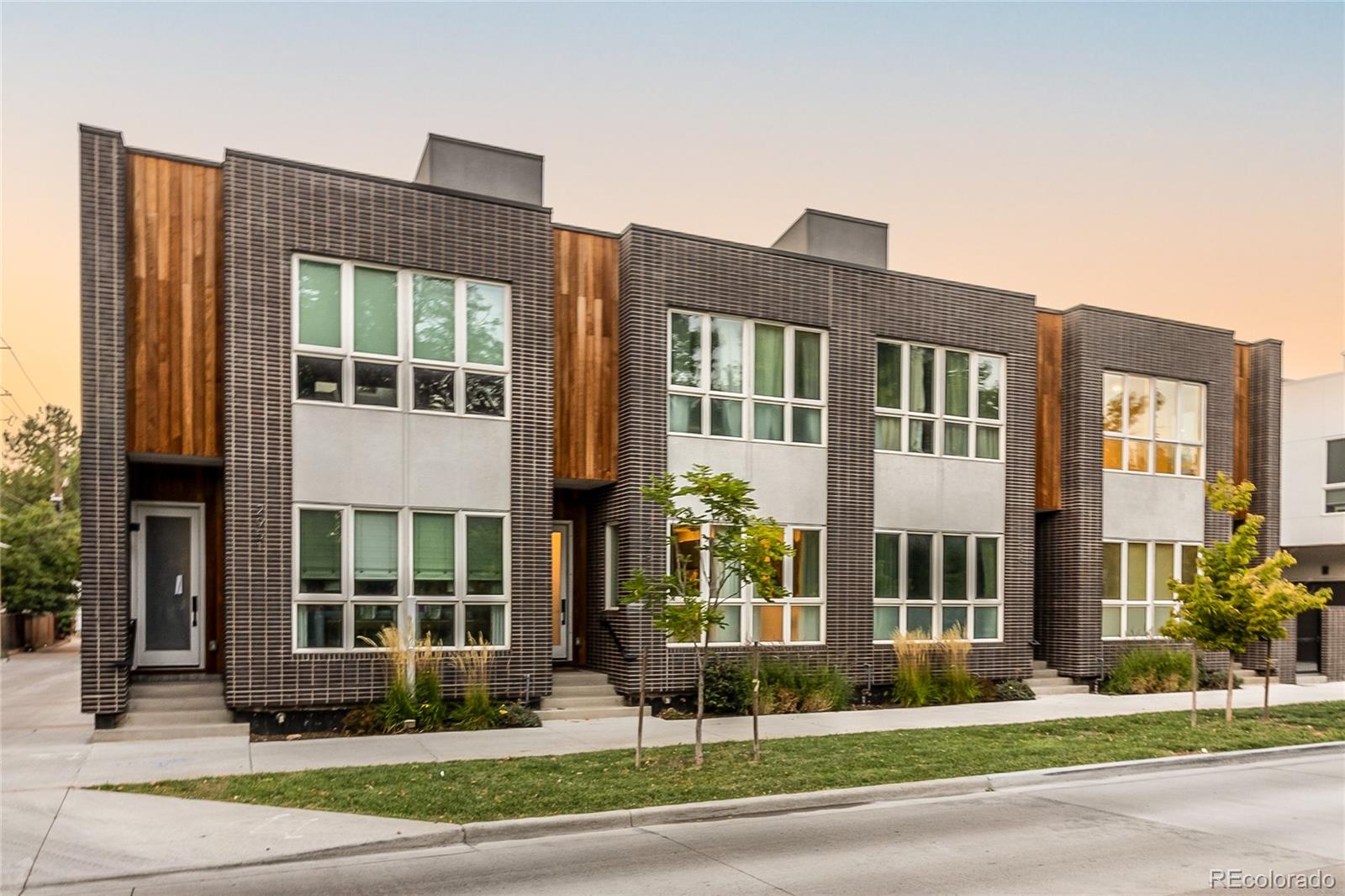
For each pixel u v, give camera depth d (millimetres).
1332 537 25844
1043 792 10969
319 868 7715
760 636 16688
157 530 14766
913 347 18734
